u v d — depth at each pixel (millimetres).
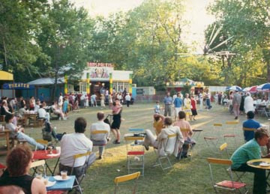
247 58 35438
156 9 49062
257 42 32062
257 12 32219
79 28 36000
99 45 58000
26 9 16219
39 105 22281
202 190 7168
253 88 26828
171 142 8906
